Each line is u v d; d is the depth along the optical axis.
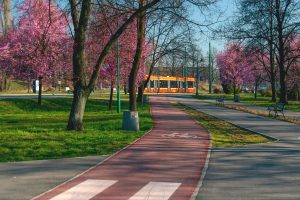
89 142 15.59
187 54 44.69
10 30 39.50
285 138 17.50
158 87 91.75
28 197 8.12
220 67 80.44
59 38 38.06
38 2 27.77
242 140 16.92
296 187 8.89
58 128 20.48
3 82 73.06
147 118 27.12
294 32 46.66
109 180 9.53
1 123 24.72
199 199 7.96
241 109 39.09
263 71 66.00
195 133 19.05
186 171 10.55
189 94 86.00
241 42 46.31
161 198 8.03
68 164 11.41
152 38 43.91
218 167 11.10
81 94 19.30
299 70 60.81
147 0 23.27
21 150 13.74
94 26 20.69
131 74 28.42
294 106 44.44
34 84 69.12
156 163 11.60
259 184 9.17
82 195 8.25
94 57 35.66
